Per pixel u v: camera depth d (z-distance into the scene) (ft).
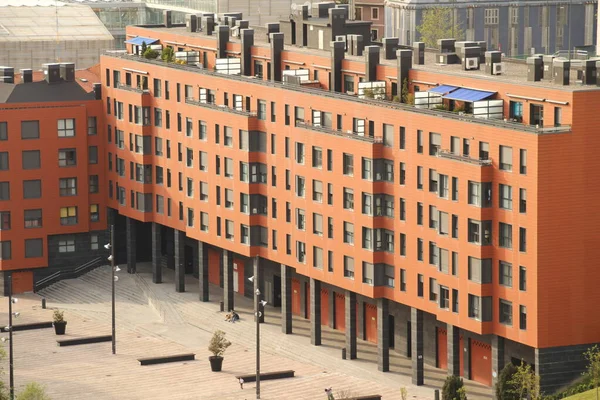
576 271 649.61
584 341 654.94
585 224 647.15
